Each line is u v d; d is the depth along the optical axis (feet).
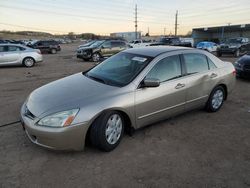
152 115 13.17
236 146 12.62
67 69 41.93
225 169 10.56
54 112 10.38
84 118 10.61
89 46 58.44
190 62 15.19
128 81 12.48
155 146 12.38
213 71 16.53
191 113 17.28
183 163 10.93
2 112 17.07
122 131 12.28
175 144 12.65
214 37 178.09
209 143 12.87
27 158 11.05
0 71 39.29
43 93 12.23
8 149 11.80
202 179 9.84
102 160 11.01
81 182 9.51
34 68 43.52
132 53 14.85
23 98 20.99
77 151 11.55
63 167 10.44
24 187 9.19
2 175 9.85
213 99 17.08
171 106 14.01
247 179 9.90
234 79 18.37
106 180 9.65
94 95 11.38
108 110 11.22
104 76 13.66
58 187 9.22
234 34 167.84
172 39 86.38
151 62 13.24
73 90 12.02
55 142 10.35
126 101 11.77
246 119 16.42
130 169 10.39
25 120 11.02
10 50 44.27
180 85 14.17
